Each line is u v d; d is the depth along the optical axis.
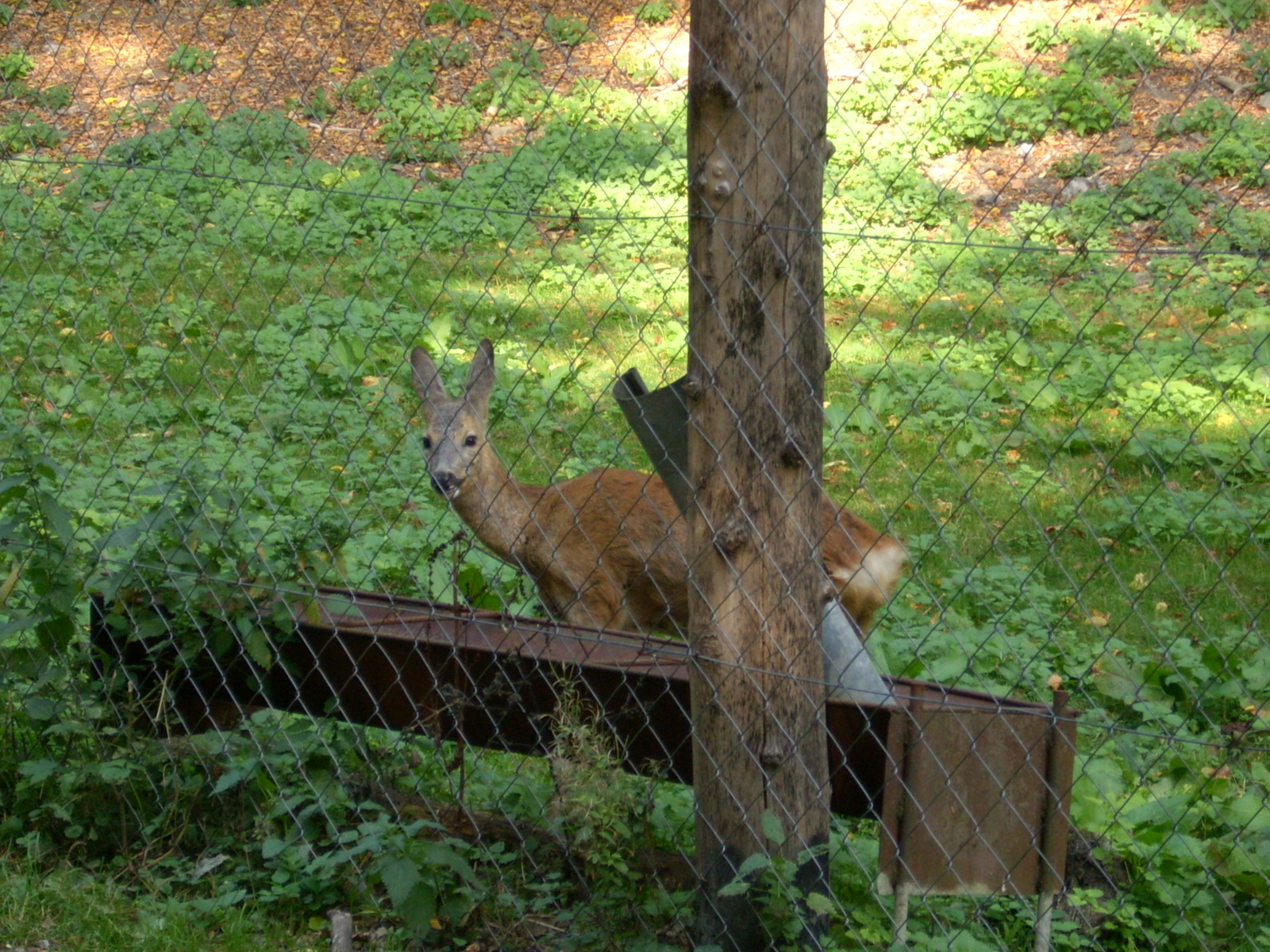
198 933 6.90
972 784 6.27
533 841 7.55
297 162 24.55
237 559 7.98
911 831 6.29
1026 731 6.26
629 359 17.45
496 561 11.98
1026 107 23.02
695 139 6.04
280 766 7.80
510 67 26.62
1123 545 12.86
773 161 5.93
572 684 7.16
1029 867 6.29
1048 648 10.61
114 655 8.32
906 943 6.51
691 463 6.31
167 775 7.93
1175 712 9.80
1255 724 9.24
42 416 14.86
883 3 25.86
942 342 18.00
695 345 6.21
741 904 6.47
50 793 7.99
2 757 8.25
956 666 10.03
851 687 6.68
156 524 8.05
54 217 21.77
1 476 8.88
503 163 24.02
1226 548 12.70
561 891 7.35
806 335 6.08
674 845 7.49
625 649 7.53
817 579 6.30
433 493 13.52
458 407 11.12
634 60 27.41
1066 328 18.30
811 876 6.50
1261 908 7.24
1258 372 16.25
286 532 8.34
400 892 6.76
